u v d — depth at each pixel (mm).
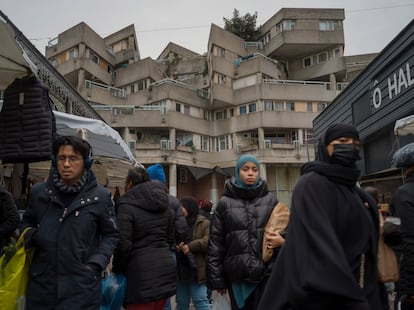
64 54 34344
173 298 5832
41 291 2150
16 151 3236
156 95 31594
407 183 2412
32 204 2387
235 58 35750
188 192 33719
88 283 2162
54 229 2229
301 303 1347
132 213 2764
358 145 1688
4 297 2084
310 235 1421
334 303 1352
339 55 34531
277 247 2680
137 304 2652
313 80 35906
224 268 2818
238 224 2812
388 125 8414
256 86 31141
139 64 34750
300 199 1546
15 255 2203
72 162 2299
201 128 32406
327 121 12648
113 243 2381
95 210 2316
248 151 30609
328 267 1320
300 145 30250
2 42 2963
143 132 31391
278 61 37344
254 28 40969
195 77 35594
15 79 3346
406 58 7469
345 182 1601
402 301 2295
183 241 3531
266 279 2684
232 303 2799
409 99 7359
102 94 31953
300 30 34500
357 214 1556
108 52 37156
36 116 3289
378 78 8781
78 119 4863
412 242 2170
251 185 2932
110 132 5273
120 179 9648
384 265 1908
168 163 29766
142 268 2688
